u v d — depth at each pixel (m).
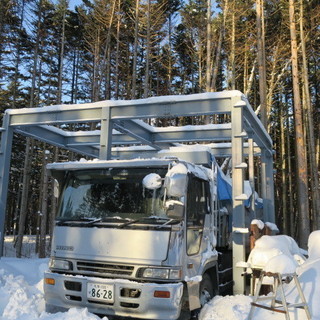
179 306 4.25
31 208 35.53
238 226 6.48
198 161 7.48
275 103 30.38
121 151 12.82
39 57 26.08
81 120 8.95
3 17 20.70
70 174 5.38
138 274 4.40
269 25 23.59
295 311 4.29
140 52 28.73
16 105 26.69
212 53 23.19
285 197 27.25
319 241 6.32
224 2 20.61
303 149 15.44
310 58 25.72
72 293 4.66
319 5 21.28
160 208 4.61
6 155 9.48
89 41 26.34
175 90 32.03
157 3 22.05
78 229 4.89
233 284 6.36
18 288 6.10
